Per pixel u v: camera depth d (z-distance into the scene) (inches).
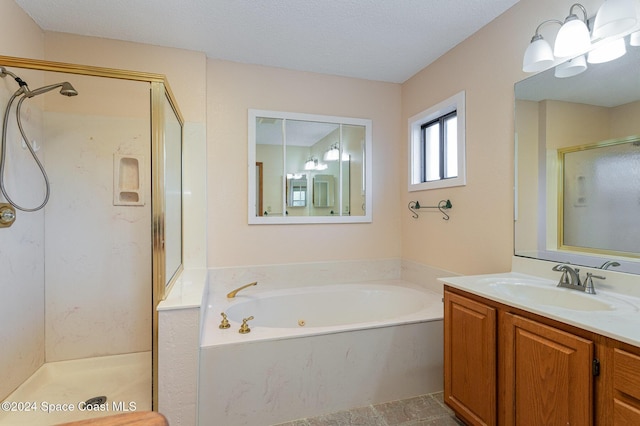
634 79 51.9
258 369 66.7
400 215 120.3
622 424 36.6
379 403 74.9
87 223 85.3
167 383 61.2
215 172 99.5
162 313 60.8
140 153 88.6
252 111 102.8
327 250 112.2
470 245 86.9
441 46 92.7
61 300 83.4
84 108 84.4
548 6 65.7
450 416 69.9
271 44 91.4
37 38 80.0
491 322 55.8
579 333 41.6
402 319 78.6
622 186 53.1
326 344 71.3
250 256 103.6
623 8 46.7
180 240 91.4
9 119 67.1
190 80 94.7
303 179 109.8
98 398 73.1
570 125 61.1
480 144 83.2
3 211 64.4
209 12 76.3
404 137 118.3
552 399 44.8
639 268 50.9
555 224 63.9
